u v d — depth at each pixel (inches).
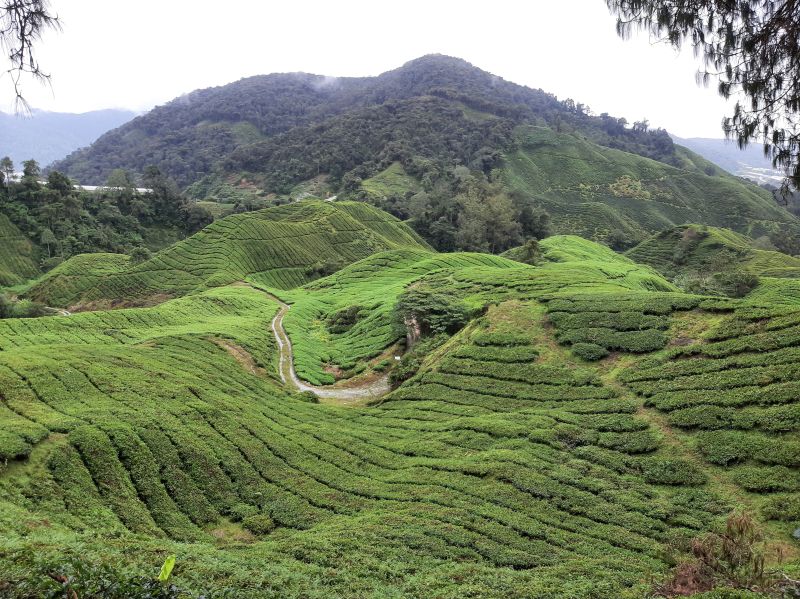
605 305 1961.1
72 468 1093.1
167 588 438.9
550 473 1179.3
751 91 576.1
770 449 1083.9
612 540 948.0
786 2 532.1
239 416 1556.3
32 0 390.3
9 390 1378.0
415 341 2438.5
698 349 1502.2
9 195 6378.0
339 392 2162.9
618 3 569.0
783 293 3570.4
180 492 1139.3
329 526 1045.8
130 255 5748.0
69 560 466.9
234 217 6013.8
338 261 5610.2
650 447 1218.6
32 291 5012.3
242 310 3590.1
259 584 652.1
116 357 1817.2
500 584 778.8
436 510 1073.5
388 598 705.6
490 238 6461.6
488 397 1656.0
